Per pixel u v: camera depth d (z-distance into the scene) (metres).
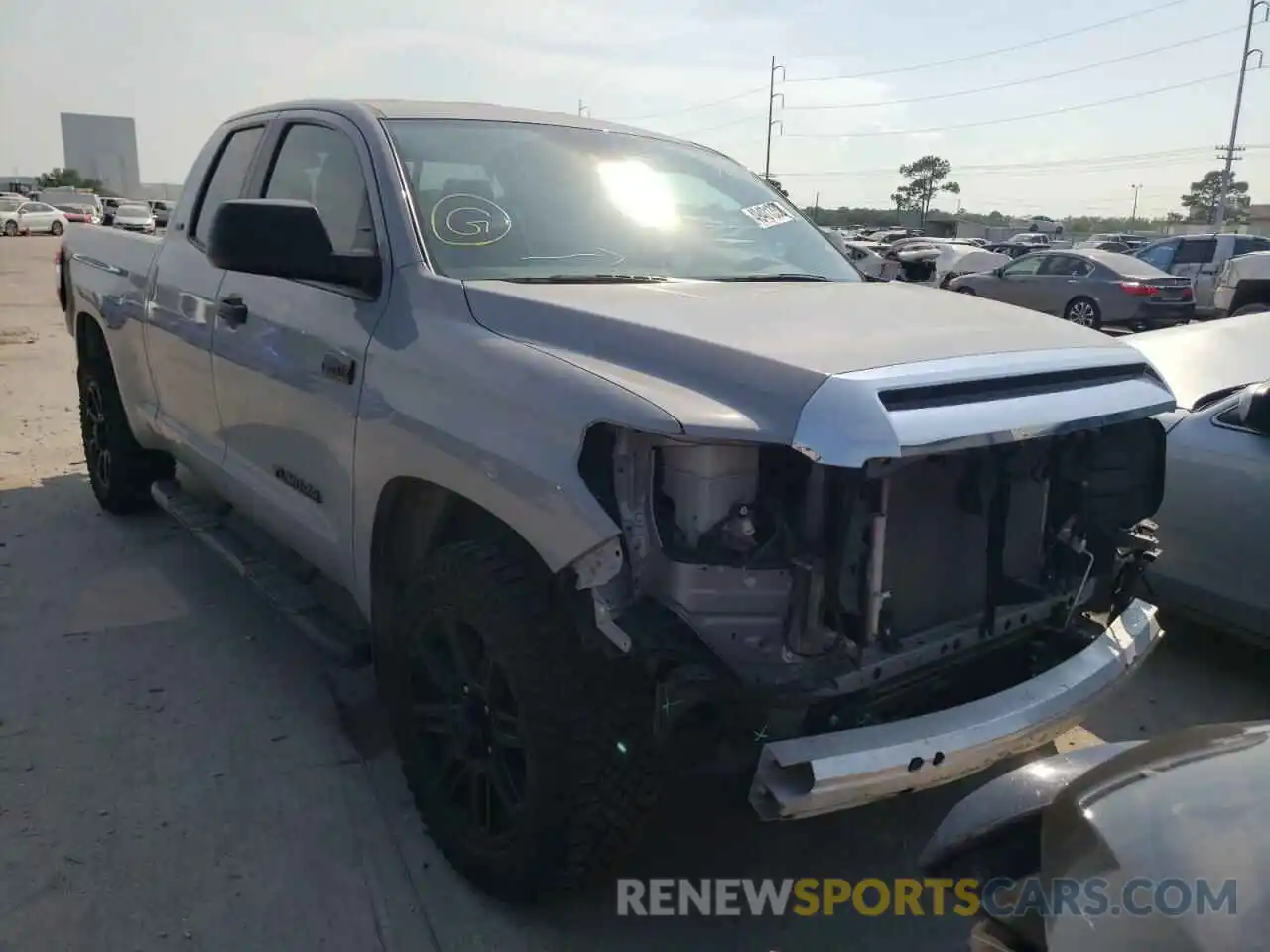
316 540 3.41
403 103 3.65
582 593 2.32
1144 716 4.02
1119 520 3.05
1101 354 2.73
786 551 2.30
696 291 2.96
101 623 4.40
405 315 2.95
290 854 2.97
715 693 2.22
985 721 2.42
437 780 2.90
